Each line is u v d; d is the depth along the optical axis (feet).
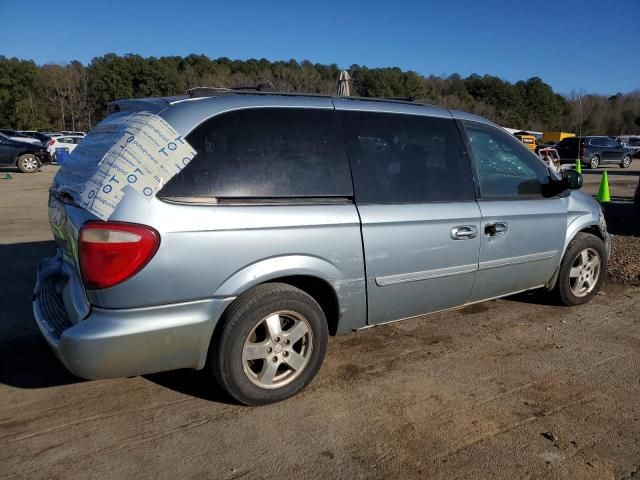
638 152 118.11
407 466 9.11
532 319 15.88
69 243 10.00
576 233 16.08
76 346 9.11
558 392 11.64
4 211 35.94
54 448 9.43
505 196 14.12
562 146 90.63
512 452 9.52
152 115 10.05
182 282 9.48
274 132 10.72
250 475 8.82
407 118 12.68
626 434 10.11
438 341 14.24
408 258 12.00
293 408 10.83
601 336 14.70
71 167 10.94
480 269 13.46
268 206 10.30
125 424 10.19
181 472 8.86
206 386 11.63
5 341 13.94
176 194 9.51
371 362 12.95
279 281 10.83
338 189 11.19
